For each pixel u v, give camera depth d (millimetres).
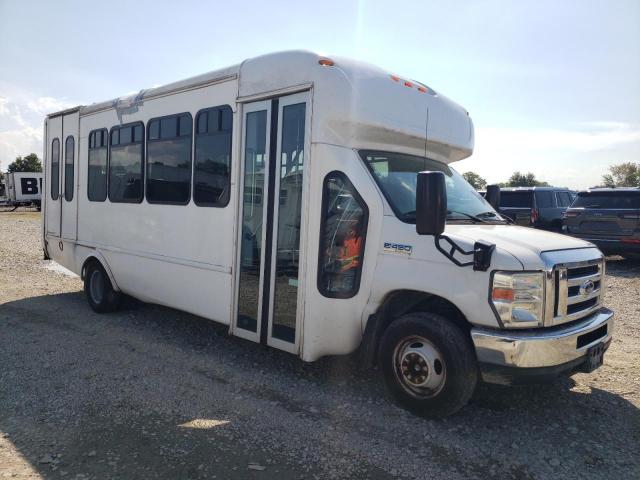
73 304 8109
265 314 4996
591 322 4145
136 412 4230
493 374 3766
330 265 4535
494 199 5918
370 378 5000
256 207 5090
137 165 6633
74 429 3928
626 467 3527
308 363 5402
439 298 4160
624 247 11523
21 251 14391
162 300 6336
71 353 5680
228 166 5344
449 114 5523
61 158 8336
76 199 7922
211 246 5559
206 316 5668
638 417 4285
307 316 4605
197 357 5590
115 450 3625
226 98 5367
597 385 4934
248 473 3361
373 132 4660
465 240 3906
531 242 4031
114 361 5441
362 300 4426
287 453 3621
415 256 4117
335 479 3314
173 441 3760
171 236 6098
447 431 3965
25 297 8602
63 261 8383
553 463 3553
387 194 4414
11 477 3258
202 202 5656
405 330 4152
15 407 4301
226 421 4094
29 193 39188
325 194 4531
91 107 7504
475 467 3486
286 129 4824
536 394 4684
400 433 3924
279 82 4801
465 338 3955
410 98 5039
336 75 4508
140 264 6613
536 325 3744
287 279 4816
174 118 6047
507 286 3705
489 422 4129
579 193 12430
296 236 4750
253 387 4777
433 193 3699
